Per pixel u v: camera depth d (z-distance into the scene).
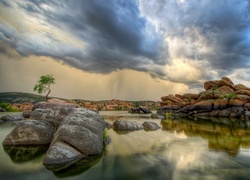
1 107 65.06
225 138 16.00
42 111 16.31
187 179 7.26
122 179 7.24
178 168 8.48
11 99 113.56
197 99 64.75
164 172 8.00
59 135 10.17
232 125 26.75
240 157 10.22
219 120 36.38
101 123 14.04
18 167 8.34
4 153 10.42
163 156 10.38
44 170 8.04
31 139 12.36
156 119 37.16
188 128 22.72
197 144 13.51
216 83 63.22
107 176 7.52
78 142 10.09
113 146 12.51
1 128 20.03
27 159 9.44
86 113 13.85
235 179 7.25
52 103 32.25
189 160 9.66
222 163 9.20
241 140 15.13
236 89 58.50
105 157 9.99
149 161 9.45
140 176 7.54
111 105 130.12
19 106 82.81
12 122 26.34
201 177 7.46
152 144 13.38
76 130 10.55
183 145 13.16
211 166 8.76
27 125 12.70
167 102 77.31
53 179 7.18
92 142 10.52
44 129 12.86
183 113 61.34
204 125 26.55
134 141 14.27
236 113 45.56
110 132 18.45
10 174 7.59
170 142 14.12
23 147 11.71
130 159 9.72
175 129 21.64
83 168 8.34
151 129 21.12
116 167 8.53
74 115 12.73
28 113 31.00
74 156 9.52
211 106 54.31
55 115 15.73
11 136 12.41
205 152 11.28
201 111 55.69
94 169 8.25
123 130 20.00
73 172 7.88
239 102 48.38
